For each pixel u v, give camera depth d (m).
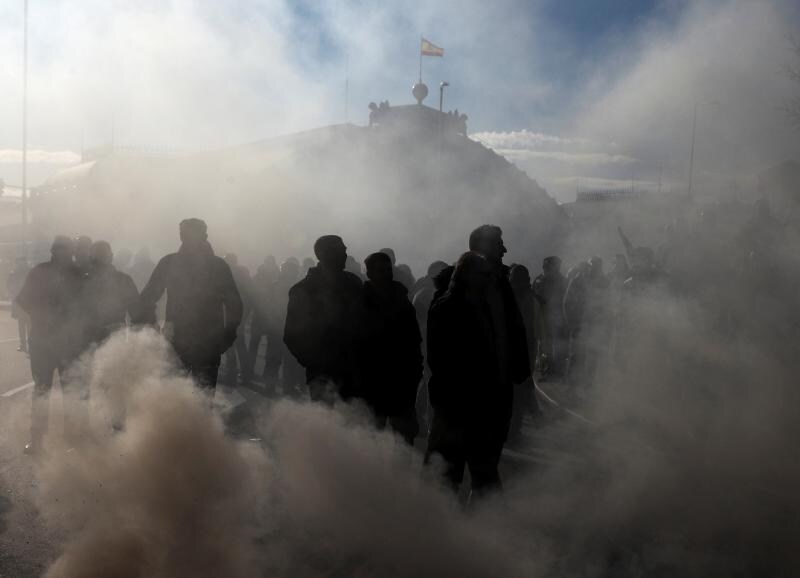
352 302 6.21
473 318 5.40
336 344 6.22
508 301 5.49
